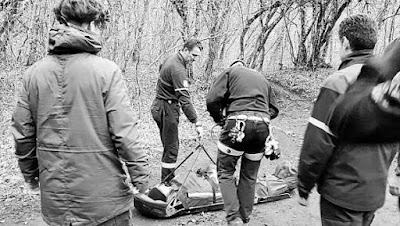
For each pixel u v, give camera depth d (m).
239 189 3.67
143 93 8.75
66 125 2.06
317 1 11.85
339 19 12.80
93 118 2.06
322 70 12.78
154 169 5.40
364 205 2.24
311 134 2.20
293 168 4.61
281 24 13.47
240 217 3.63
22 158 2.23
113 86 2.08
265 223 3.90
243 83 3.46
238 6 10.84
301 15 12.93
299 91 10.80
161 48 9.84
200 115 8.51
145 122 7.78
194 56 4.29
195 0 9.99
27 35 8.57
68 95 2.04
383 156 2.21
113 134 2.08
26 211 4.04
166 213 3.84
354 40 2.20
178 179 4.18
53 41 2.07
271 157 3.55
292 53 13.60
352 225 2.29
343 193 2.24
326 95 2.13
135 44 8.70
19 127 2.15
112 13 8.25
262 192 4.29
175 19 9.97
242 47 10.94
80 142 2.06
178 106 4.39
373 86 1.71
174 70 4.21
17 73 8.13
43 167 2.14
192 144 6.73
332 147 2.16
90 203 2.11
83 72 2.04
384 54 1.69
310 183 2.29
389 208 4.22
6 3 8.11
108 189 2.14
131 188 2.25
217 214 4.02
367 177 2.19
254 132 3.37
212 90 3.57
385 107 1.66
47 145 2.10
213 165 4.36
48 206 2.16
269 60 14.02
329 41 13.53
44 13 8.38
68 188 2.09
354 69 2.10
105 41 8.13
